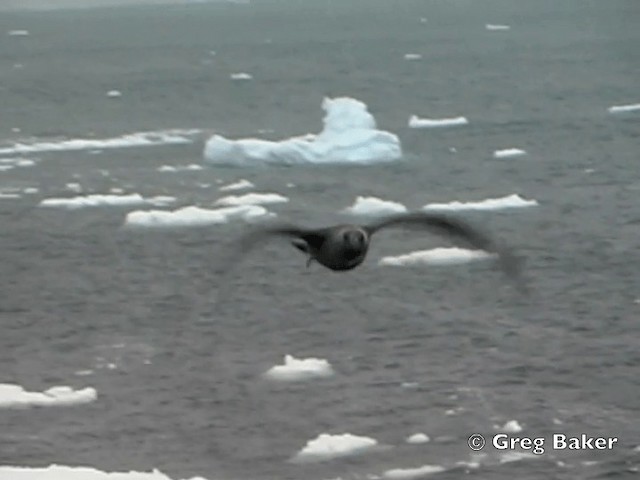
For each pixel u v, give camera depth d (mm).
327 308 76250
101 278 85438
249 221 100938
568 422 58312
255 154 124875
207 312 76312
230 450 55406
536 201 107375
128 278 85438
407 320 73750
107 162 132375
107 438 57188
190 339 71500
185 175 121938
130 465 54469
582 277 82938
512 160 127938
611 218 100125
